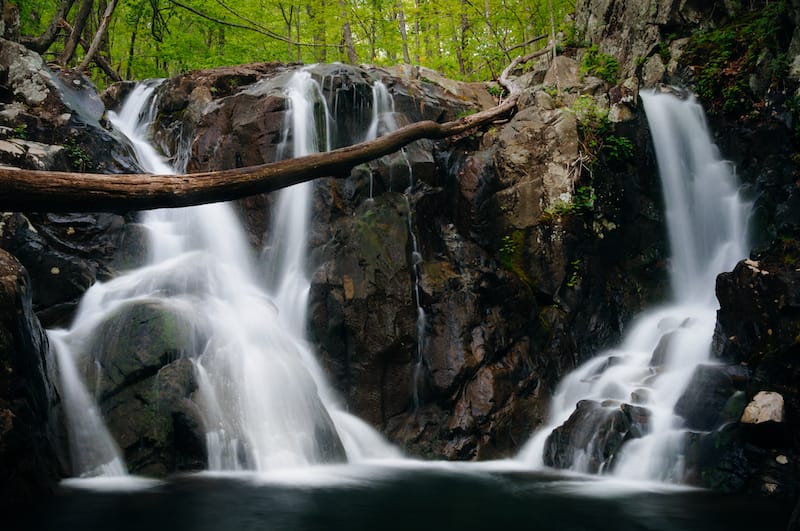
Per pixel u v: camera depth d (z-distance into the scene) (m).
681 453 8.22
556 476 8.65
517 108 13.63
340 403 10.33
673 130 13.30
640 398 9.34
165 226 11.53
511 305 11.02
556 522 6.50
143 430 8.05
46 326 9.22
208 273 10.52
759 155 12.66
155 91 15.14
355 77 13.16
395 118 13.05
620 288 12.13
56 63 14.80
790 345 8.18
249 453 8.45
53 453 7.54
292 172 7.18
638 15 15.60
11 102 11.82
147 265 10.80
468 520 6.54
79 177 5.40
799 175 11.82
